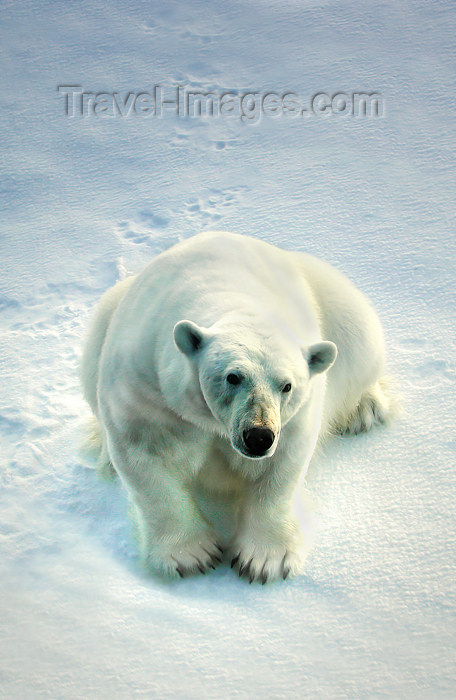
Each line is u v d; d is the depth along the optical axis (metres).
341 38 14.04
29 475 6.93
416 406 7.52
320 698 5.07
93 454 7.12
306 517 6.41
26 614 5.65
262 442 4.71
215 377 5.00
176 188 11.23
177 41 14.45
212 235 6.36
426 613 5.59
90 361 6.75
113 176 11.61
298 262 6.93
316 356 5.41
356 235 9.98
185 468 6.14
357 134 11.91
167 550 6.01
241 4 15.29
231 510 6.60
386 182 10.89
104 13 15.51
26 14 15.66
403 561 6.00
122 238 10.31
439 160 11.19
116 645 5.41
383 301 8.88
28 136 12.61
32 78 13.90
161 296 5.85
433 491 6.62
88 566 6.03
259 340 5.06
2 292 9.53
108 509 6.58
